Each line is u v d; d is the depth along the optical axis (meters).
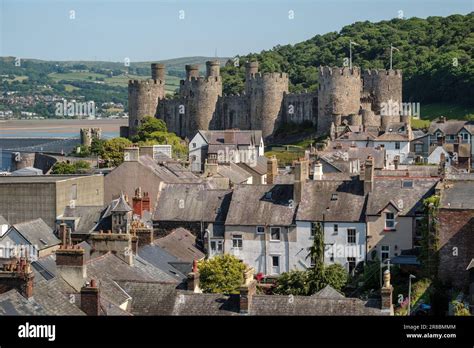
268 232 125.88
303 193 127.31
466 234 107.75
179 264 100.38
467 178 132.38
